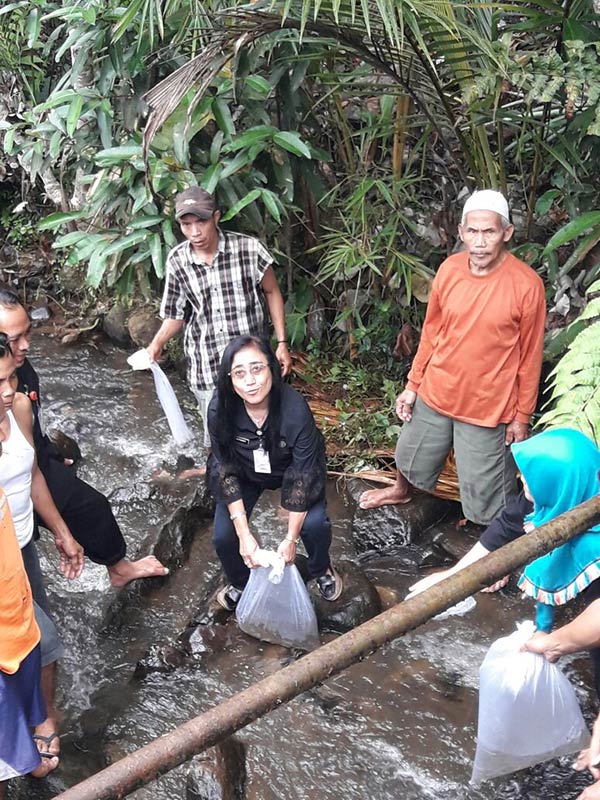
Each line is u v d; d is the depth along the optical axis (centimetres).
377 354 507
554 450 270
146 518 424
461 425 370
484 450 367
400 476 409
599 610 251
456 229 482
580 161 398
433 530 412
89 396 514
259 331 408
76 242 477
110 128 468
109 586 384
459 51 363
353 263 456
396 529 407
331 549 409
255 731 312
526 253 434
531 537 188
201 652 346
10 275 621
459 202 483
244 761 302
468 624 355
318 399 490
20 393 295
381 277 481
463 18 387
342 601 360
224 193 457
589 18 396
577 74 349
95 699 334
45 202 657
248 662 342
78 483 341
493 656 271
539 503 278
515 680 262
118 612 369
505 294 344
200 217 375
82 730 321
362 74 412
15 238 650
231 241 393
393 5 340
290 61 423
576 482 267
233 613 363
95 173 525
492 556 182
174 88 362
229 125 431
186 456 464
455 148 484
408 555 401
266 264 400
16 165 657
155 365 419
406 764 299
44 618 293
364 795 291
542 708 265
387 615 167
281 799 290
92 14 436
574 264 414
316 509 337
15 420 281
